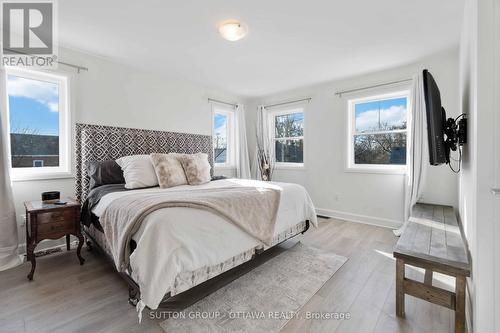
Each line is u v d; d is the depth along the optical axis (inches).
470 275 54.7
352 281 76.0
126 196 75.7
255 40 98.9
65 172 103.9
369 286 73.2
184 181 105.8
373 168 140.6
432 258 55.5
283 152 186.9
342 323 57.3
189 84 153.7
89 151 105.7
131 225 57.6
